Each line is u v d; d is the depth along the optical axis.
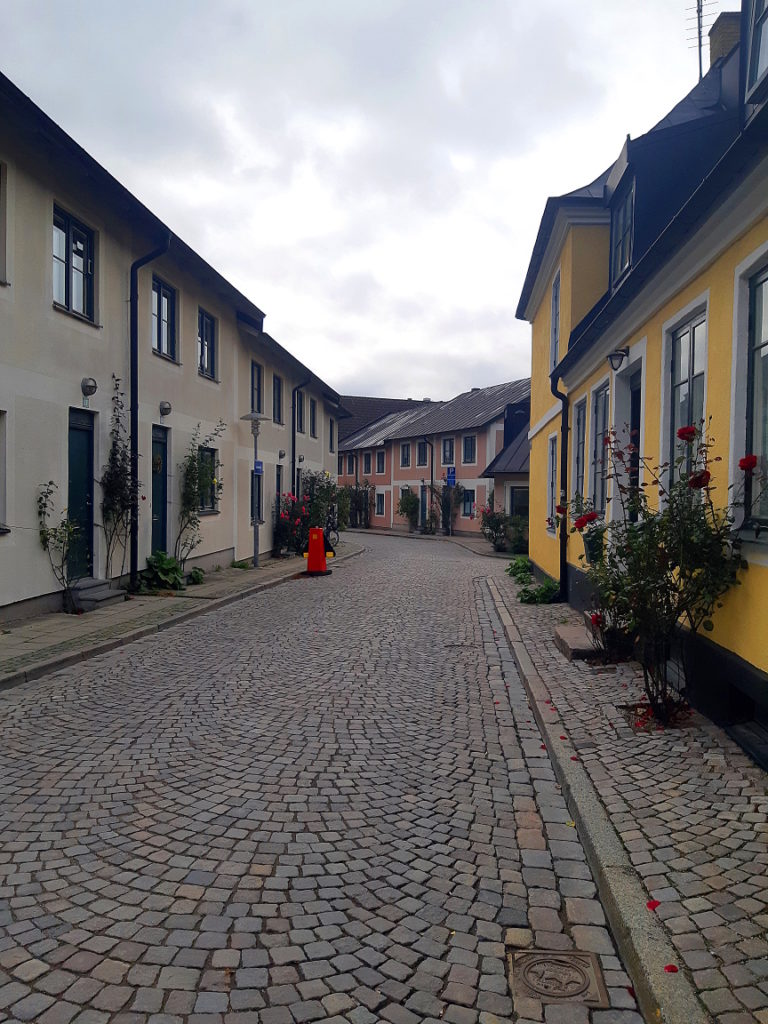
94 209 11.35
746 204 4.77
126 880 3.55
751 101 6.42
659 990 2.66
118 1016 2.62
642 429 7.60
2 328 9.26
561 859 3.86
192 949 3.02
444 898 3.47
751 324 5.05
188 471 15.05
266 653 8.79
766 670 4.52
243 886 3.52
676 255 6.01
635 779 4.55
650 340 7.31
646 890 3.32
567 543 12.38
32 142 9.52
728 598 5.14
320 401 29.16
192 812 4.32
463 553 28.09
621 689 6.54
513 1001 2.77
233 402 18.25
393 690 7.21
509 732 5.94
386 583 16.52
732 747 4.93
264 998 2.74
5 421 9.39
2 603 9.53
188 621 10.90
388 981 2.86
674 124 9.84
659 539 5.24
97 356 11.52
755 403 4.97
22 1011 2.63
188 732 5.76
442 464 40.62
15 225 9.44
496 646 9.35
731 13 11.15
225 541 17.94
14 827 4.08
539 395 15.85
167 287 14.42
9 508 9.52
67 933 3.11
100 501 11.84
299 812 4.36
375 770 5.08
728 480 5.22
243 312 18.25
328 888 3.53
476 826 4.24
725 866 3.48
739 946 2.89
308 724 6.04
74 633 9.29
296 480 24.80
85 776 4.82
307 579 17.11
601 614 7.44
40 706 6.43
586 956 3.06
